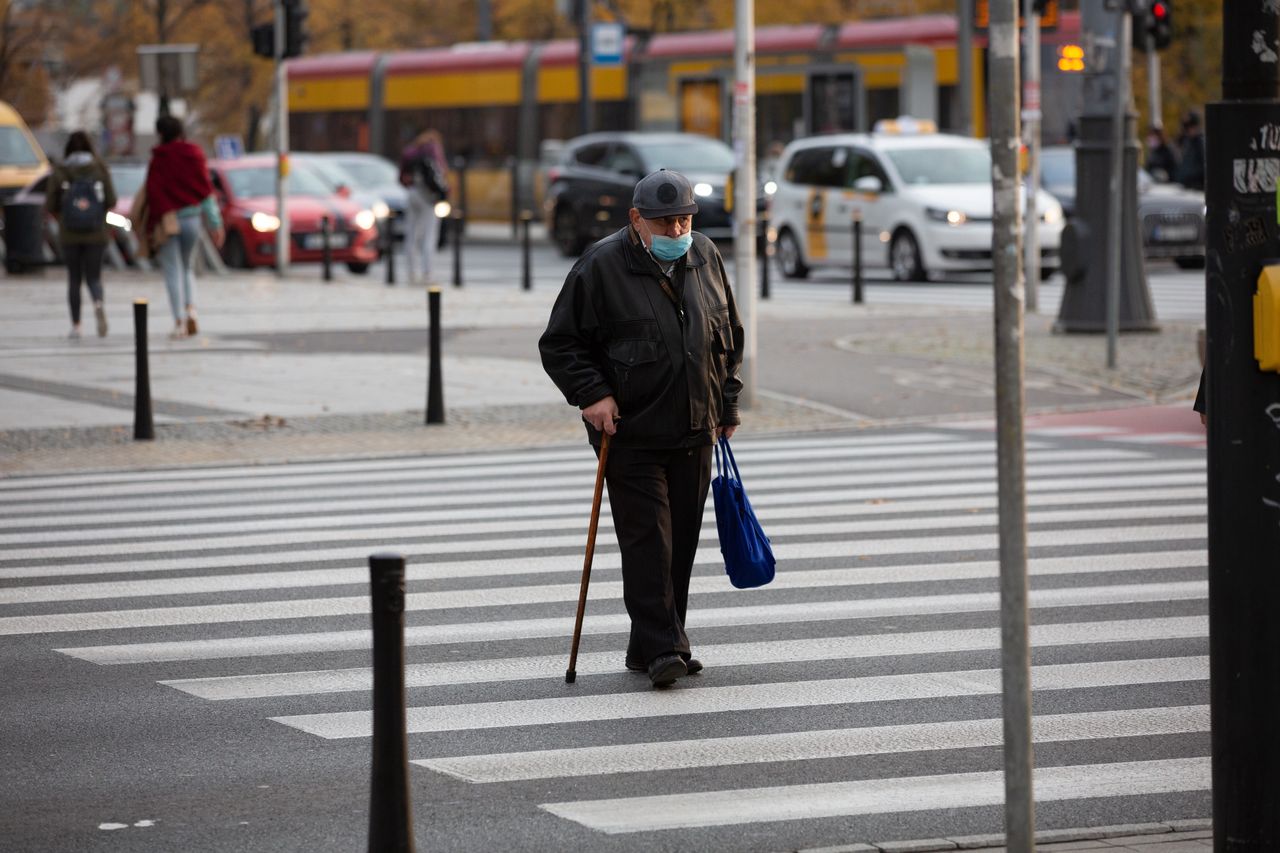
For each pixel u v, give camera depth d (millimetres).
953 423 38438
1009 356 11086
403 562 12016
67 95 170625
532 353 49719
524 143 114688
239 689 18641
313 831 14438
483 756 16375
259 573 24281
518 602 22469
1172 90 104875
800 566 24375
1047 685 18594
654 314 18266
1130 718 17469
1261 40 11422
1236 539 11625
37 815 14820
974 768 15992
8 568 24766
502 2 139750
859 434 37062
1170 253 74625
